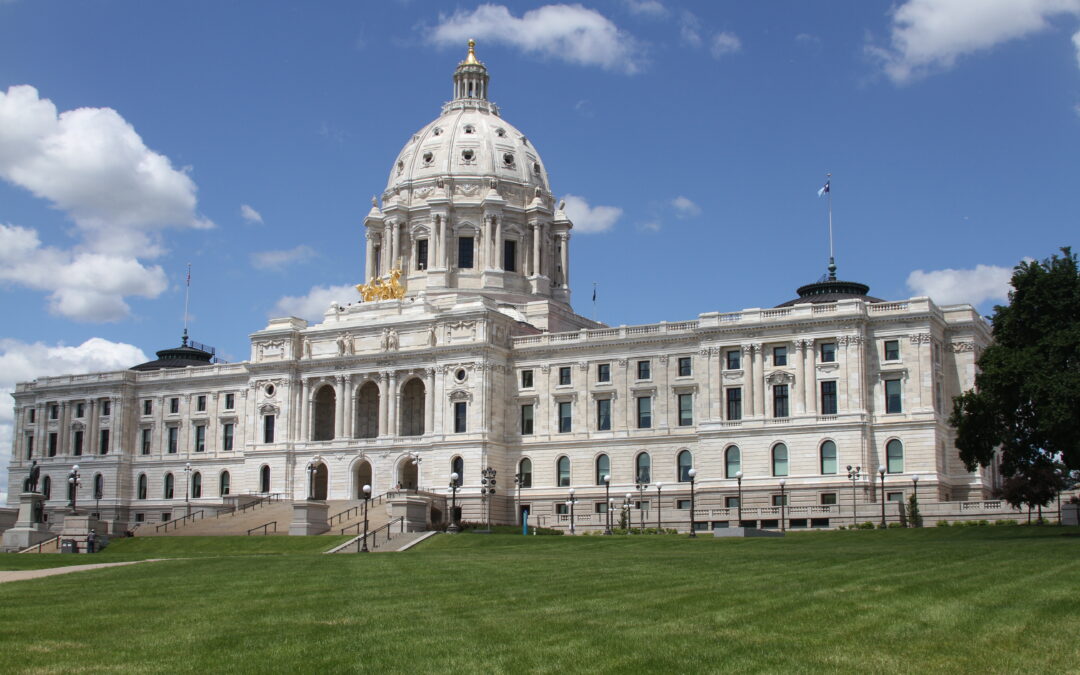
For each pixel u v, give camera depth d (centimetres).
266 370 17625
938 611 4094
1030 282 10300
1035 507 11838
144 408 19750
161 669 3272
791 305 14788
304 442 17200
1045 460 10381
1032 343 10369
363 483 17012
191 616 4306
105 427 19825
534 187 19300
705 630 3800
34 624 4116
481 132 19412
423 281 18500
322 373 17262
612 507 15375
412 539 11456
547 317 17562
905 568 5794
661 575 5778
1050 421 9531
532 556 7862
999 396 10088
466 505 15662
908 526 12331
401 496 14800
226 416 18825
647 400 15450
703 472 14575
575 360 15962
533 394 16175
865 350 14012
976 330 14462
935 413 13650
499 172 19112
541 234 18950
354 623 4069
